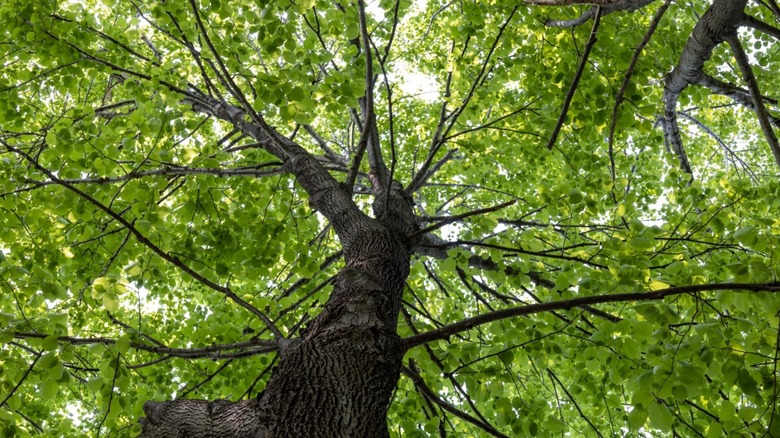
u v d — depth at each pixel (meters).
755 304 2.71
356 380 2.25
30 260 3.79
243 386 4.20
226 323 4.34
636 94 3.78
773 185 4.21
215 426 2.27
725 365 2.55
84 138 3.66
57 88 4.49
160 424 2.38
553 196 3.77
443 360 3.18
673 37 5.46
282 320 4.75
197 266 4.11
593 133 4.76
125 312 5.55
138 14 5.63
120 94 6.56
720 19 3.77
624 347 2.97
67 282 4.71
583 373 4.24
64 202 3.52
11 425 2.85
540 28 4.24
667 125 6.21
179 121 4.07
